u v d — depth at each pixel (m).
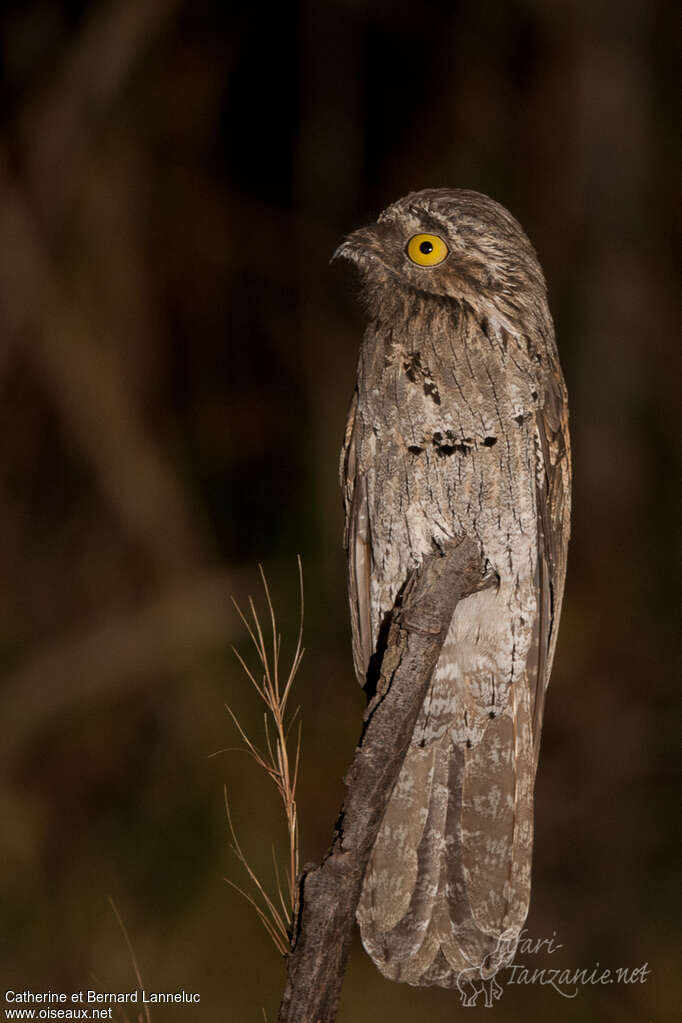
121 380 13.26
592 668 12.91
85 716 11.48
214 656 11.46
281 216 14.30
